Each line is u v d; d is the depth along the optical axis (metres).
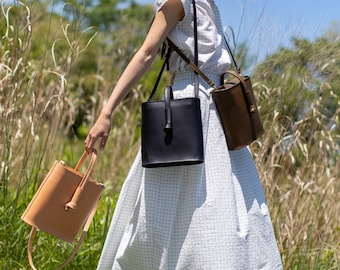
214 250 3.07
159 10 3.17
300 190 4.79
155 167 3.15
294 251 4.42
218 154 3.17
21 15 4.59
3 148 4.39
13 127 4.46
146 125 3.14
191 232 3.11
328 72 4.87
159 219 3.15
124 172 6.46
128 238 3.26
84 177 3.20
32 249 4.18
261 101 4.89
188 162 3.06
